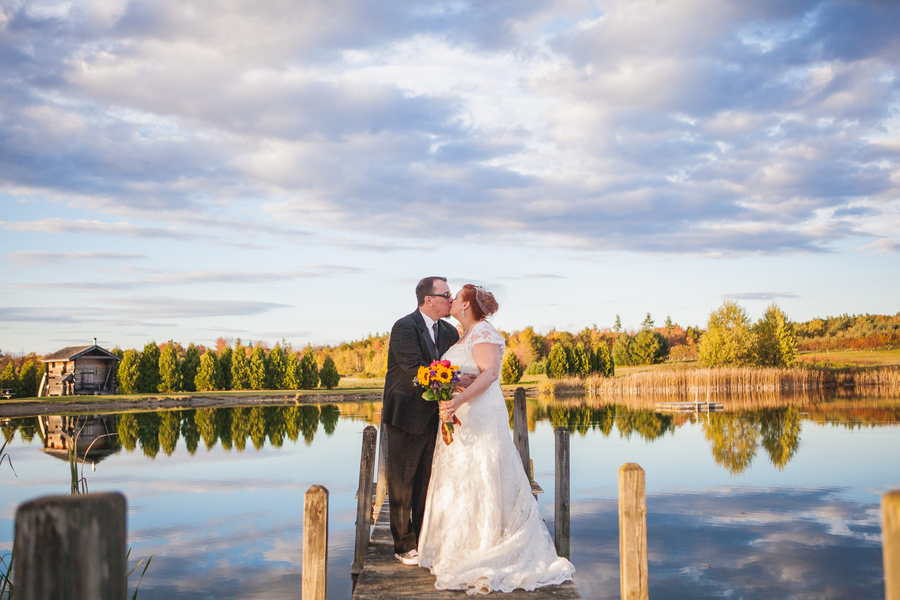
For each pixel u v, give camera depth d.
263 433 21.58
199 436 20.67
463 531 3.83
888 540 1.08
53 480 12.60
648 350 62.16
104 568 1.21
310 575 2.99
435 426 4.28
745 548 7.94
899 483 11.73
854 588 6.54
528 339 62.25
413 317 4.36
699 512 9.72
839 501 10.40
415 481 4.33
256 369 48.44
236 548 8.05
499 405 4.09
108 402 35.91
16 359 42.78
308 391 45.88
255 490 11.65
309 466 14.41
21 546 1.18
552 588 3.64
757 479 12.19
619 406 31.67
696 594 6.42
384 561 4.29
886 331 61.84
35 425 24.25
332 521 9.45
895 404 29.45
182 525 9.16
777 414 24.97
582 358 48.06
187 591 6.49
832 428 19.91
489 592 3.53
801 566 7.23
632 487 2.95
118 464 14.80
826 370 43.78
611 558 7.50
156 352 44.91
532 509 3.98
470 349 4.15
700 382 40.69
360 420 26.70
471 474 3.90
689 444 17.00
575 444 17.19
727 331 48.28
